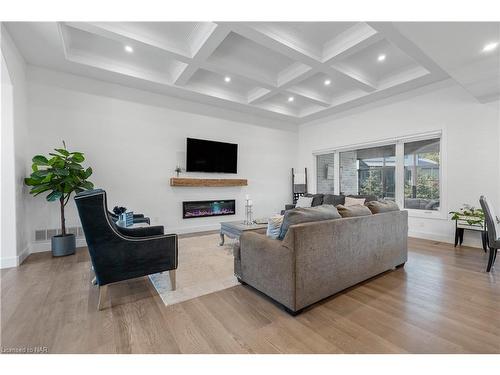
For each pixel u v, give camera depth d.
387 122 4.79
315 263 1.89
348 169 5.70
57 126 3.69
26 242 3.35
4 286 2.33
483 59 2.55
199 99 4.91
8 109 2.91
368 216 2.38
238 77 3.99
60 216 3.69
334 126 5.86
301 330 1.64
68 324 1.70
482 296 2.09
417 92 4.33
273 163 6.32
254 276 2.15
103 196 1.91
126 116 4.27
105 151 4.08
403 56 3.60
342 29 2.99
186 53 3.32
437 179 4.21
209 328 1.66
